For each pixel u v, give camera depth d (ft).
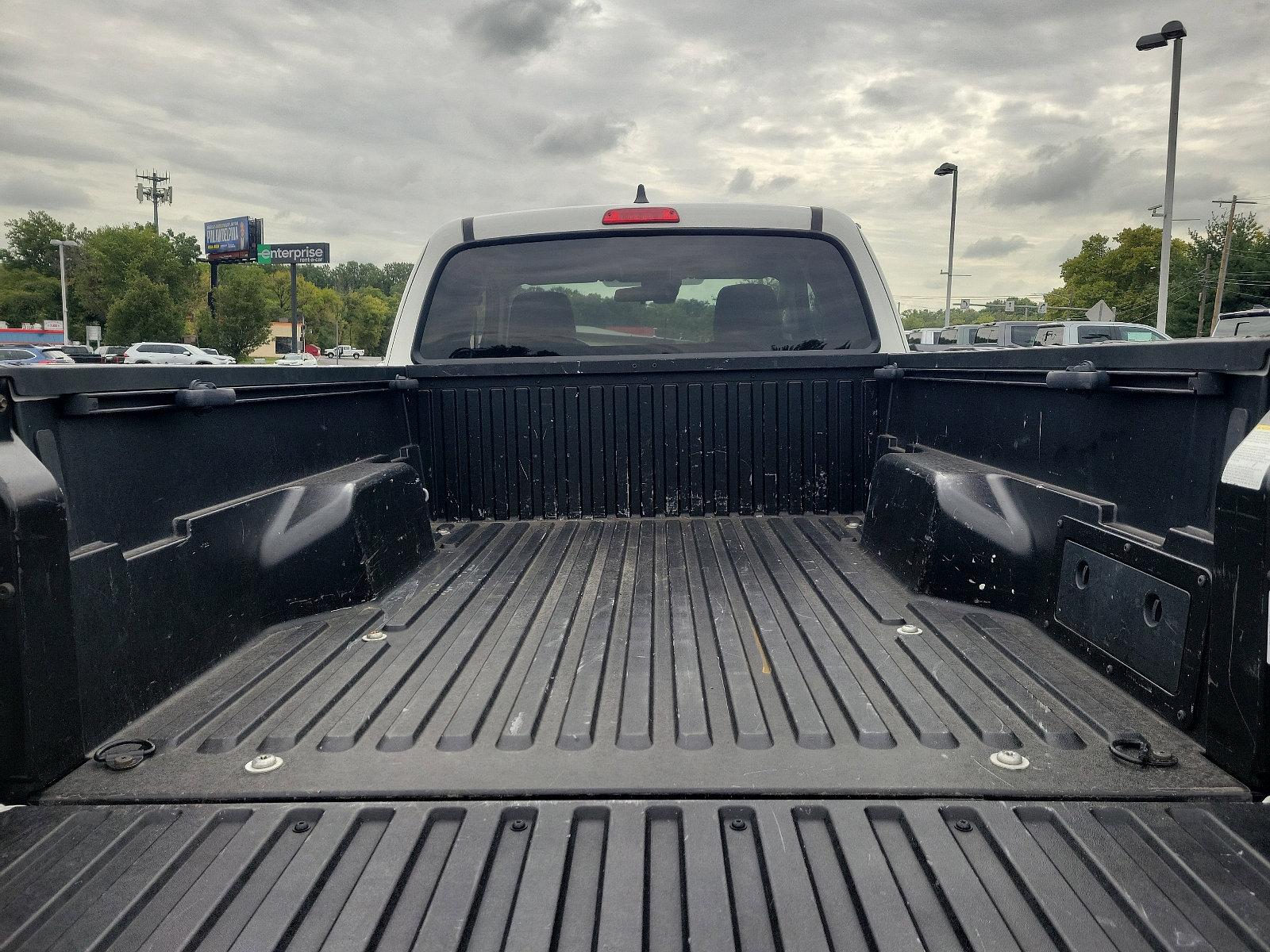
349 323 486.38
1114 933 3.56
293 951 3.56
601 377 10.87
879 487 9.06
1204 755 4.77
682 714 5.56
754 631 7.07
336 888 3.94
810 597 7.88
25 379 4.62
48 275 350.02
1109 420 6.07
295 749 5.16
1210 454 4.95
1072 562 6.37
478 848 4.21
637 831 4.32
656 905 3.82
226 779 4.80
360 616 7.47
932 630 6.96
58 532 4.75
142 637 5.55
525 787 4.68
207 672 6.32
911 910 3.74
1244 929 3.54
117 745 5.09
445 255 11.53
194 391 6.14
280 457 7.81
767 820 4.38
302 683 6.11
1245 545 4.37
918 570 7.79
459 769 4.91
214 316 283.18
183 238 395.96
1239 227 199.82
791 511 11.03
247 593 7.00
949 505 7.50
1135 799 4.47
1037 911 3.71
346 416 9.18
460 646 6.83
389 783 4.75
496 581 8.50
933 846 4.14
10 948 3.53
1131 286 291.58
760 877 3.98
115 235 303.89
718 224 11.28
